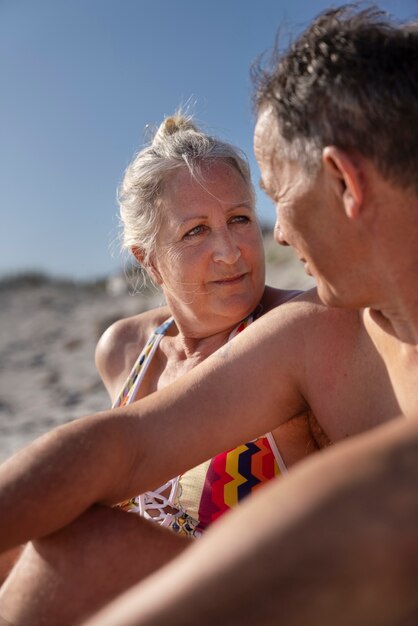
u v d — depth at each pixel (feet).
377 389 5.30
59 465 5.18
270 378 5.83
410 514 2.63
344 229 4.46
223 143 7.84
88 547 5.06
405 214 4.28
